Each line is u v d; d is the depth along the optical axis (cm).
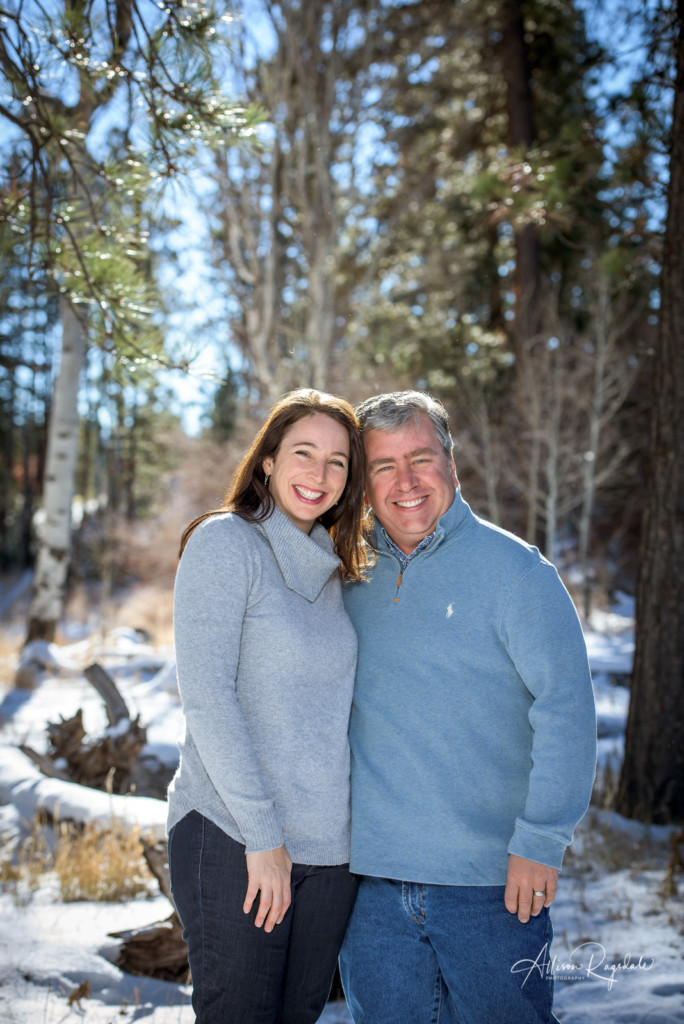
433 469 216
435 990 202
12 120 304
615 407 1519
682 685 486
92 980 292
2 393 2719
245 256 1464
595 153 573
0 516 2916
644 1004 270
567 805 186
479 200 600
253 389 1606
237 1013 183
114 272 319
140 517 2509
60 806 459
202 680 181
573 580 1722
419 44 1490
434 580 211
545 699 193
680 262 481
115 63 306
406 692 207
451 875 196
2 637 1327
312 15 1342
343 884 201
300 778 192
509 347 1808
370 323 1744
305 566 206
